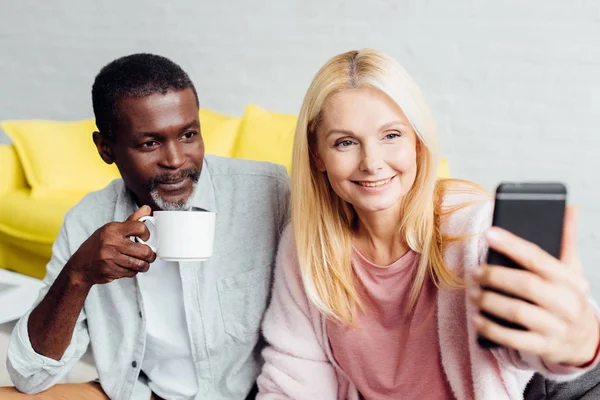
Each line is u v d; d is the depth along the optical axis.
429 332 1.11
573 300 0.74
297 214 1.16
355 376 1.20
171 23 3.24
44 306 1.16
